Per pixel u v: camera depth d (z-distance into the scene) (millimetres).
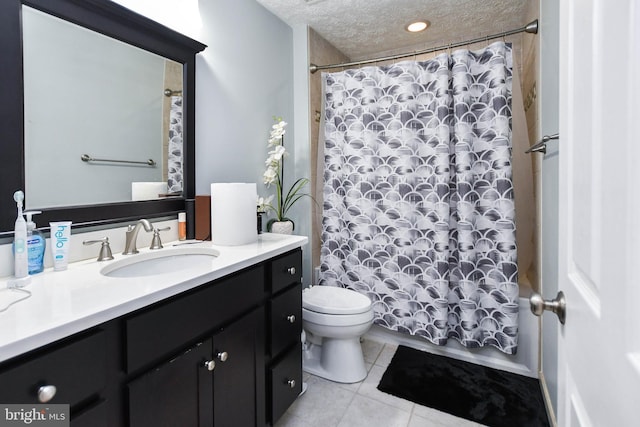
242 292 1141
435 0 1923
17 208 950
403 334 2184
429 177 1946
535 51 1728
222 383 1040
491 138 1791
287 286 1431
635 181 355
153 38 1324
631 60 362
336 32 2342
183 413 896
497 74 1759
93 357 687
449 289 1979
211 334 1002
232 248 1317
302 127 2273
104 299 748
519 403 1573
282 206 2113
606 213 433
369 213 2121
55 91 1048
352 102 2146
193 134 1504
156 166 1372
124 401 754
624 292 378
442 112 1855
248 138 1877
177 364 874
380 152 2078
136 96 1288
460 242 1847
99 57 1163
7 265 929
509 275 1767
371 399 1629
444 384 1737
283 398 1372
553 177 1346
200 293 959
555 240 1323
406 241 2023
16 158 951
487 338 1850
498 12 2066
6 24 925
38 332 587
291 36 2271
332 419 1491
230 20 1729
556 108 1271
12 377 560
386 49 2639
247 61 1854
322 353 1882
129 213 1267
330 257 2256
